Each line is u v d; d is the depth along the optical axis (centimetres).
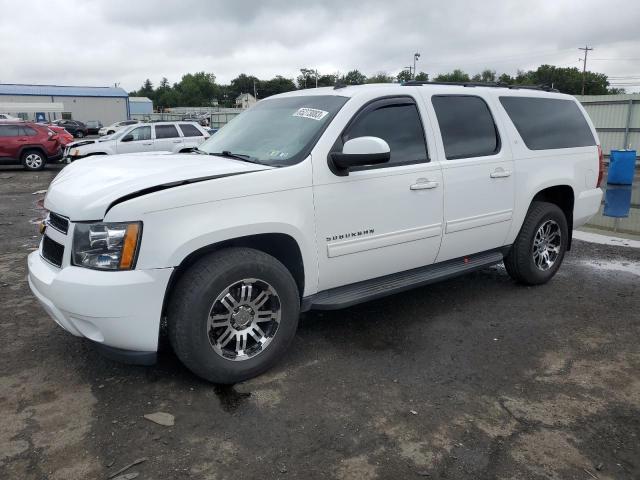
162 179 324
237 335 346
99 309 303
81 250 310
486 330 445
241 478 264
